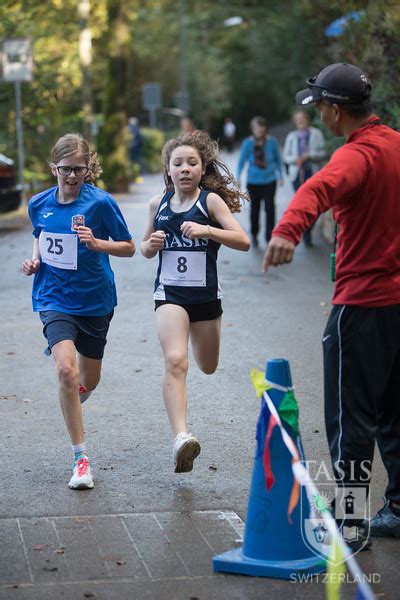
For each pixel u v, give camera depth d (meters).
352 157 10.79
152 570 11.00
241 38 160.50
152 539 11.82
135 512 12.66
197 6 157.75
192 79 137.12
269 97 165.75
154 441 15.53
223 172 14.21
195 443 12.98
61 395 13.54
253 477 11.09
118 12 64.06
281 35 136.75
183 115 120.69
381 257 11.13
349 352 11.26
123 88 64.44
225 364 20.41
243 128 170.38
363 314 11.19
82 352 14.30
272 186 38.06
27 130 58.12
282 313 25.78
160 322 13.80
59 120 61.38
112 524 12.25
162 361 20.59
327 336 11.44
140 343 22.25
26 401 17.67
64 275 13.96
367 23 33.78
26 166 58.09
